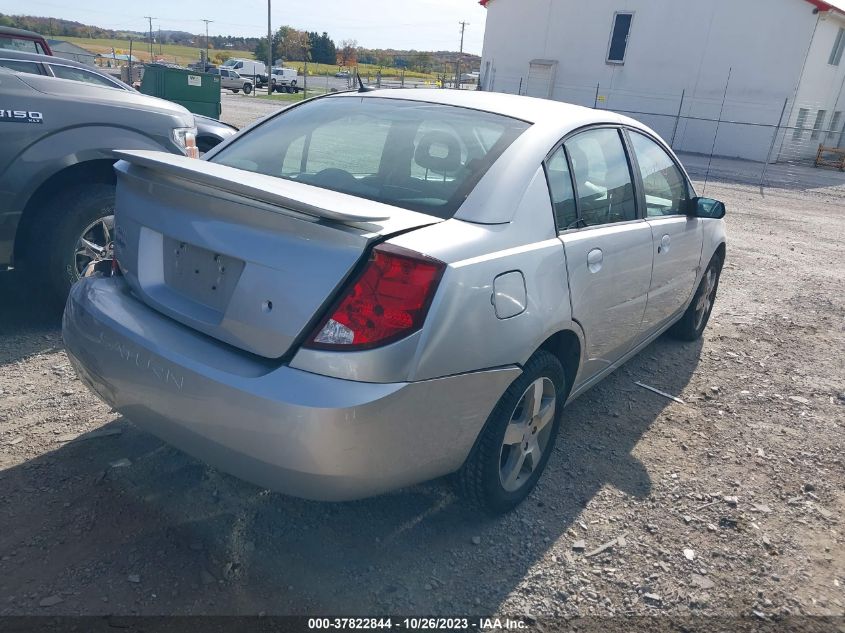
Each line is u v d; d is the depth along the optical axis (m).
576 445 3.58
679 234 4.12
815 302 6.89
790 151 28.78
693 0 28.38
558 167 2.96
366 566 2.55
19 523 2.59
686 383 4.52
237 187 2.18
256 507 2.81
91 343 2.55
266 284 2.18
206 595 2.34
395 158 2.86
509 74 33.88
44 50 9.84
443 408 2.30
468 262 2.30
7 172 3.96
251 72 48.44
